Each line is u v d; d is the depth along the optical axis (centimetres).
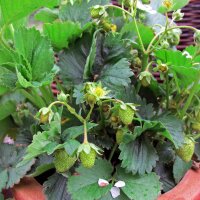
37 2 31
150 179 32
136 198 30
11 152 35
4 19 33
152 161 32
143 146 32
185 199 32
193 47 36
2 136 40
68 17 37
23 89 34
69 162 29
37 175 34
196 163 36
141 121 31
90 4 37
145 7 36
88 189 31
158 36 36
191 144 33
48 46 32
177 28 36
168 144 34
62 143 29
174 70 33
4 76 32
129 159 31
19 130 38
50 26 33
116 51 34
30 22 45
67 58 35
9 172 34
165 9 36
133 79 36
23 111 38
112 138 35
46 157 34
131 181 32
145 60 34
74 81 34
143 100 34
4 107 38
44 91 34
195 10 52
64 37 34
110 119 32
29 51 32
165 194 32
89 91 28
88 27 35
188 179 34
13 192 34
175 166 34
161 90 37
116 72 32
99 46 34
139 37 33
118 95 32
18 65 31
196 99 36
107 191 30
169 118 33
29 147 28
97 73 34
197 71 32
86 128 29
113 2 45
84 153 27
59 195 32
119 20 38
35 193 33
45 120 28
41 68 32
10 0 31
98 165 32
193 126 34
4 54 32
